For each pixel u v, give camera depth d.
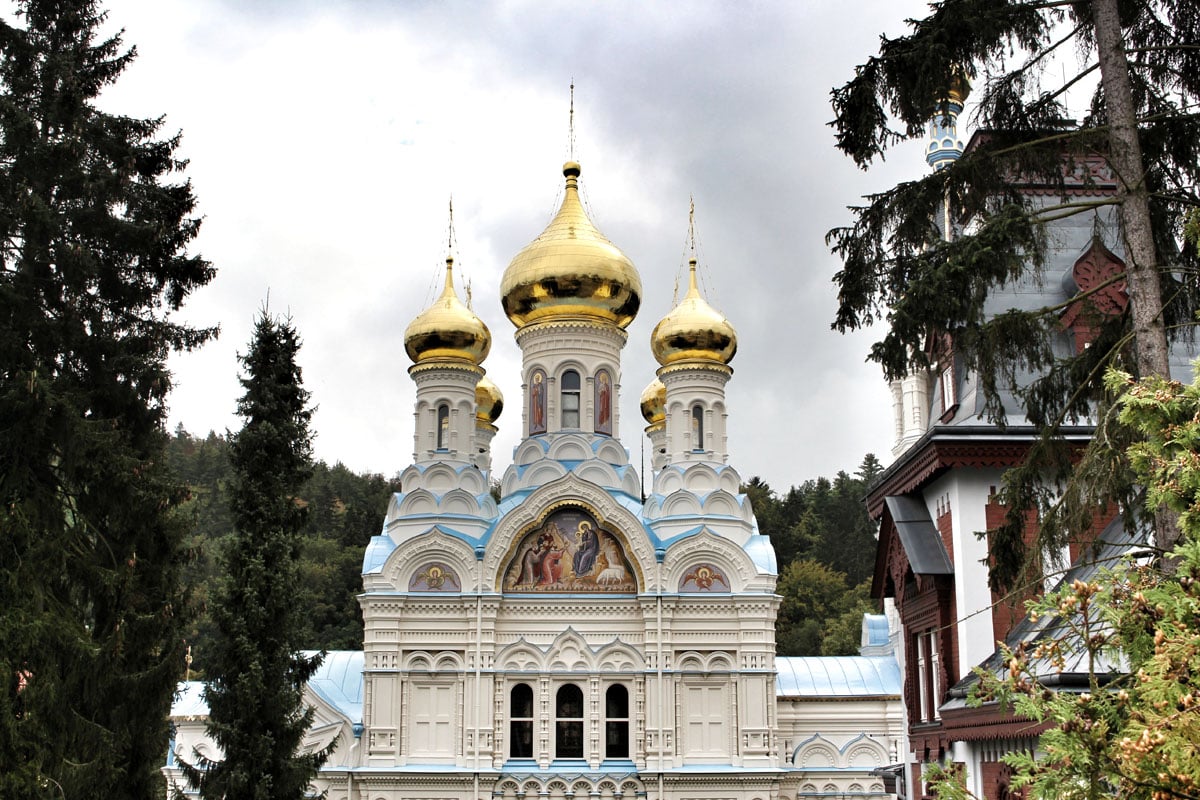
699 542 58.03
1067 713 11.97
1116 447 18.66
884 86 20.56
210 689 35.72
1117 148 20.11
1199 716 11.02
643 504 63.34
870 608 113.19
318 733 56.28
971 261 19.48
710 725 56.56
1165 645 11.65
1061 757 11.72
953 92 22.25
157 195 35.16
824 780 61.59
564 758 56.12
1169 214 20.84
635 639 57.34
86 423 30.11
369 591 57.16
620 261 64.38
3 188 30.69
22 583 27.77
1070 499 19.08
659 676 56.22
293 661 37.00
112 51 35.62
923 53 19.95
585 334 63.75
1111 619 12.80
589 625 57.47
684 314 62.62
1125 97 20.22
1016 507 21.14
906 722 36.28
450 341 62.09
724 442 62.12
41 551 28.48
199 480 164.00
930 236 20.72
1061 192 22.31
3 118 31.25
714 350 62.44
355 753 55.97
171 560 32.34
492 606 57.03
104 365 32.41
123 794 30.45
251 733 35.16
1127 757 11.05
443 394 61.81
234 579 36.41
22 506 28.98
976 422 31.36
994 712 25.09
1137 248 19.73
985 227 19.95
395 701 56.06
